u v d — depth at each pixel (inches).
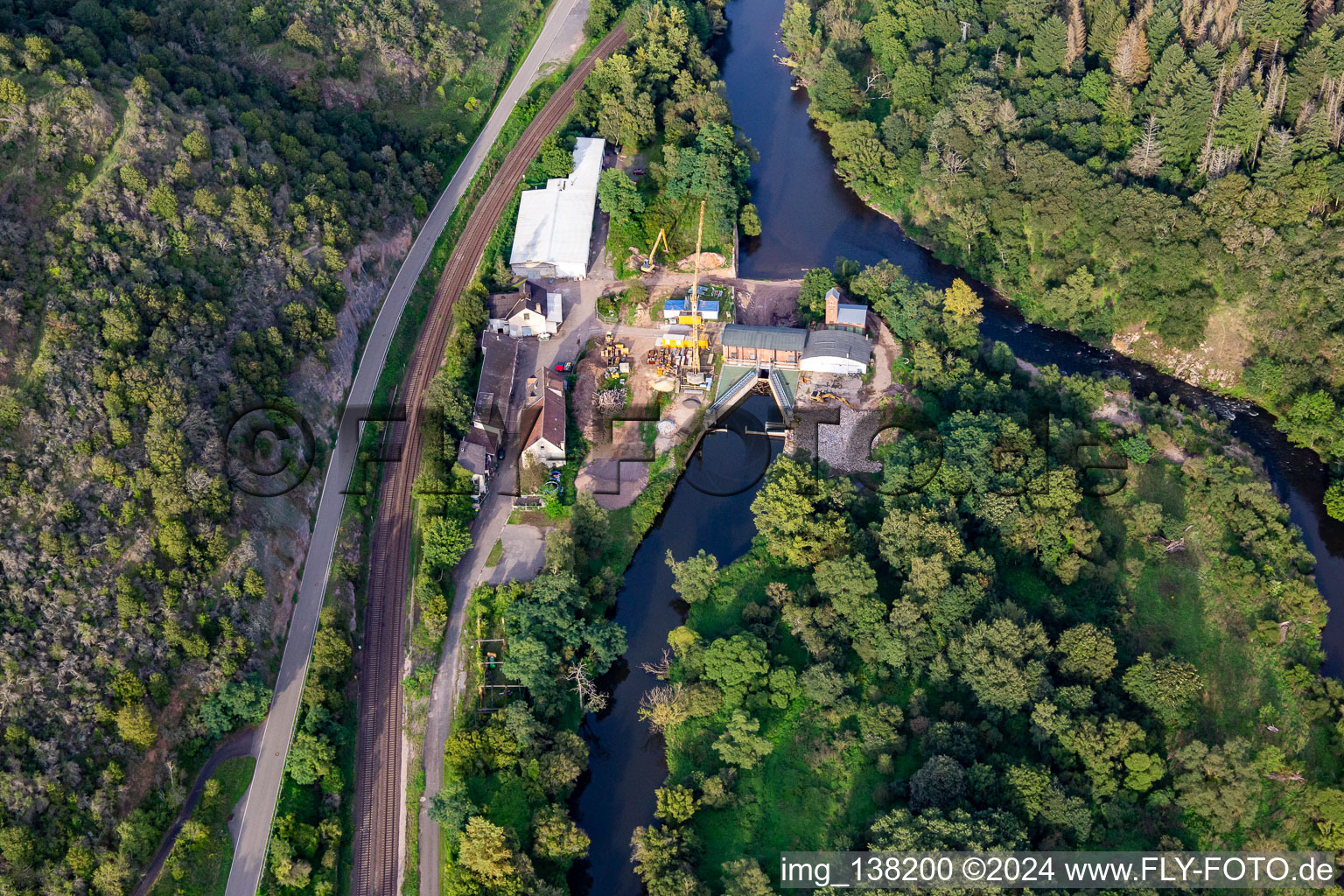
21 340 5255.9
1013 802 4704.7
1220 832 4756.4
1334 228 6510.8
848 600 5433.1
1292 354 6525.6
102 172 5880.9
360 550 5762.8
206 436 5354.3
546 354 6875.0
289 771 4877.0
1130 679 5093.5
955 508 5772.6
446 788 4835.1
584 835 4763.8
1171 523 5880.9
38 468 4975.4
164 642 4847.4
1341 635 5615.2
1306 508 6200.8
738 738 5022.1
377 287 6870.1
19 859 4217.5
